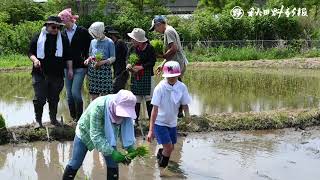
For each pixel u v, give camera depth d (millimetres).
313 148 13422
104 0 44844
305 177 12102
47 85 13656
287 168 12453
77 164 11164
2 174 12133
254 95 18562
